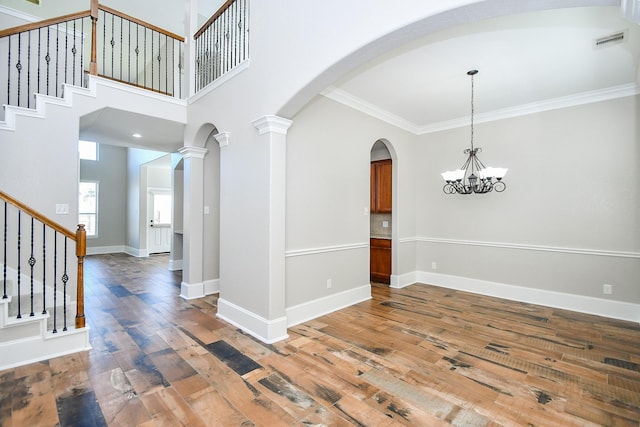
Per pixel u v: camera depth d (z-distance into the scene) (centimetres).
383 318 357
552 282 403
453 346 284
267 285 297
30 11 535
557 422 183
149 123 436
